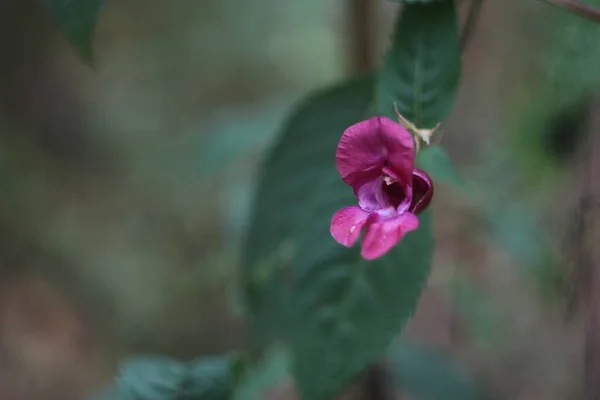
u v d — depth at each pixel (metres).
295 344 0.57
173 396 0.59
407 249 0.56
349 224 0.52
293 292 0.57
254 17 1.31
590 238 0.65
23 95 1.29
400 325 0.56
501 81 0.75
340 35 0.89
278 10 1.30
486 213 0.73
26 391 1.18
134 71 1.33
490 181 0.76
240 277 0.61
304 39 1.27
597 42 0.64
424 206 0.52
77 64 1.31
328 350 0.56
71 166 1.31
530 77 0.69
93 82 1.32
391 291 0.56
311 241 0.57
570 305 0.66
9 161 1.25
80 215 1.29
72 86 1.32
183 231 1.27
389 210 0.52
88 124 1.32
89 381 1.20
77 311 1.25
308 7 1.28
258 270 0.60
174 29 1.33
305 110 0.58
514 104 0.70
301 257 0.57
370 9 0.62
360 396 0.66
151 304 1.24
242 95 1.32
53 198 1.28
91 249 1.27
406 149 0.51
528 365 0.88
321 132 0.58
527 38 0.69
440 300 0.97
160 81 1.33
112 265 1.26
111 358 1.22
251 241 0.60
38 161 1.28
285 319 0.59
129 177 1.31
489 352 0.89
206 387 0.59
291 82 1.28
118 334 1.24
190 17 1.33
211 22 1.33
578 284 0.65
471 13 0.54
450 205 0.85
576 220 0.65
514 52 0.72
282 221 0.59
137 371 0.59
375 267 0.56
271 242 0.59
